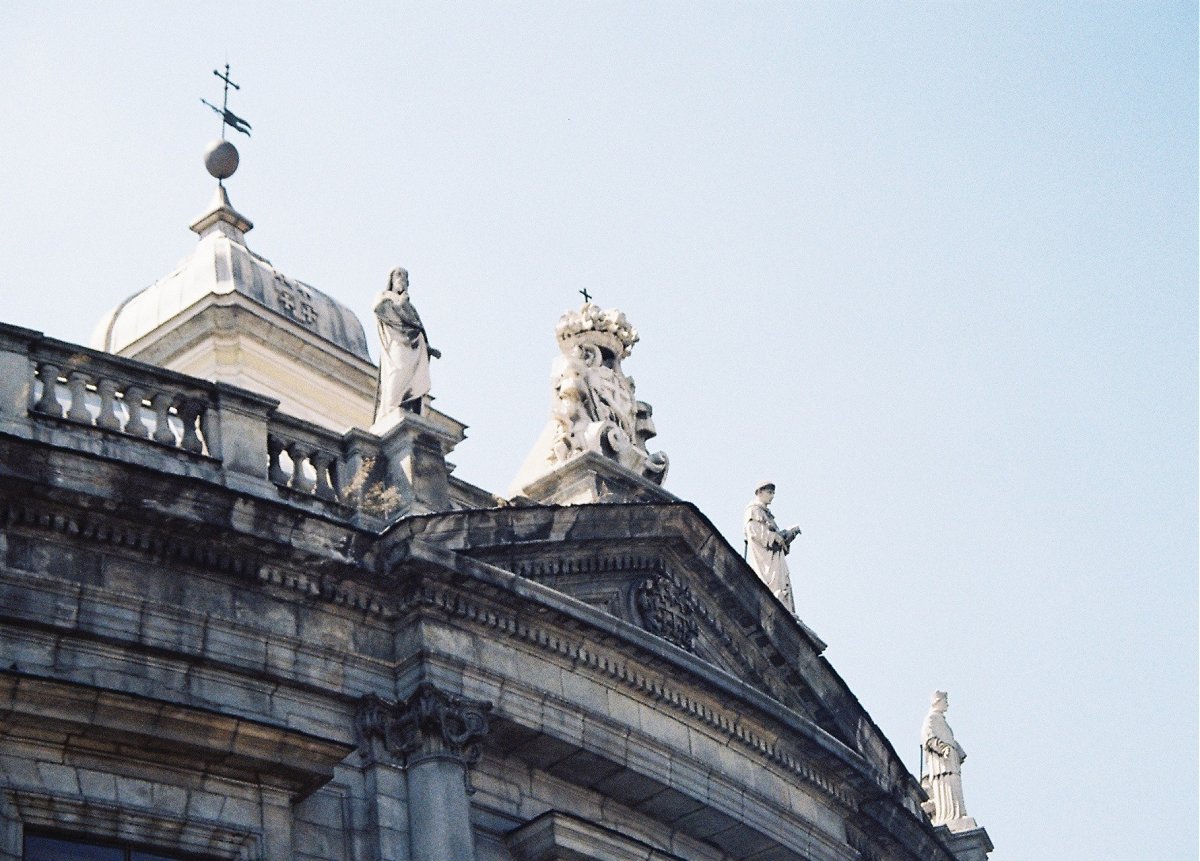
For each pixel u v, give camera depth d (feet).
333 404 176.45
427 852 122.62
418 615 127.85
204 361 170.81
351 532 126.41
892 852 158.51
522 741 130.82
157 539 120.47
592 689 135.13
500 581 129.90
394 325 136.56
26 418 120.98
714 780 141.28
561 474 146.82
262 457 128.16
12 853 111.65
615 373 155.12
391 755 125.29
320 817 122.01
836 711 156.76
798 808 148.05
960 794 176.65
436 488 132.67
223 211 182.39
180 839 116.57
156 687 118.62
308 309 179.22
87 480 118.42
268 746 119.34
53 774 114.21
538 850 128.16
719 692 141.49
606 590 141.28
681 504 143.95
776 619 153.17
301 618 125.08
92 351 124.47
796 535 164.55
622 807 138.00
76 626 117.08
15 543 117.08
